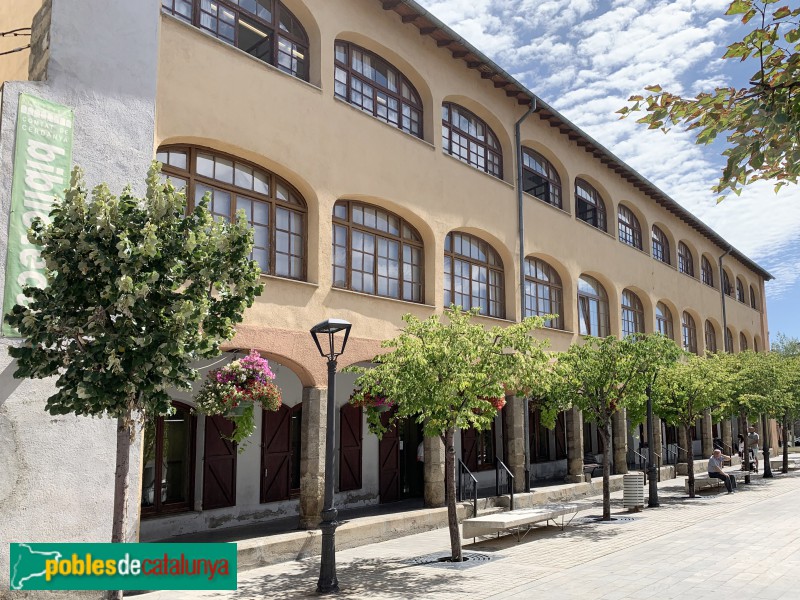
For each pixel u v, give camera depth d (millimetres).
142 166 9852
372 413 12625
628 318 26500
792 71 4031
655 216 29016
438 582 9430
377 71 15789
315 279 13000
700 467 28844
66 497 8516
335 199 13633
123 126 9695
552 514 13422
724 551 11289
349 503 15945
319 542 11711
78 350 6305
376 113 15594
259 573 10273
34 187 8609
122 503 6492
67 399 5961
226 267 6715
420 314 15547
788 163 4242
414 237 16188
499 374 10562
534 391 14539
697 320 33000
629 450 26625
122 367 5973
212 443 13156
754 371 25016
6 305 8195
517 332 10820
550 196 22109
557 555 11273
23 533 8094
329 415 9445
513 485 16734
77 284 6164
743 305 40062
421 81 16703
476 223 17750
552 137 21938
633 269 26375
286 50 13594
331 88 13906
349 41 15141
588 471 21828
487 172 19188
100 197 6516
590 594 8492
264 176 12672
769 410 26109
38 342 6066
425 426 11023
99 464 8875
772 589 8586
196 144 11570
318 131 13422
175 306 6176
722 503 18562
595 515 16422
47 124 8836
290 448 14797
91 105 9352
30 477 8227
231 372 10062
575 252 22438
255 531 12508
